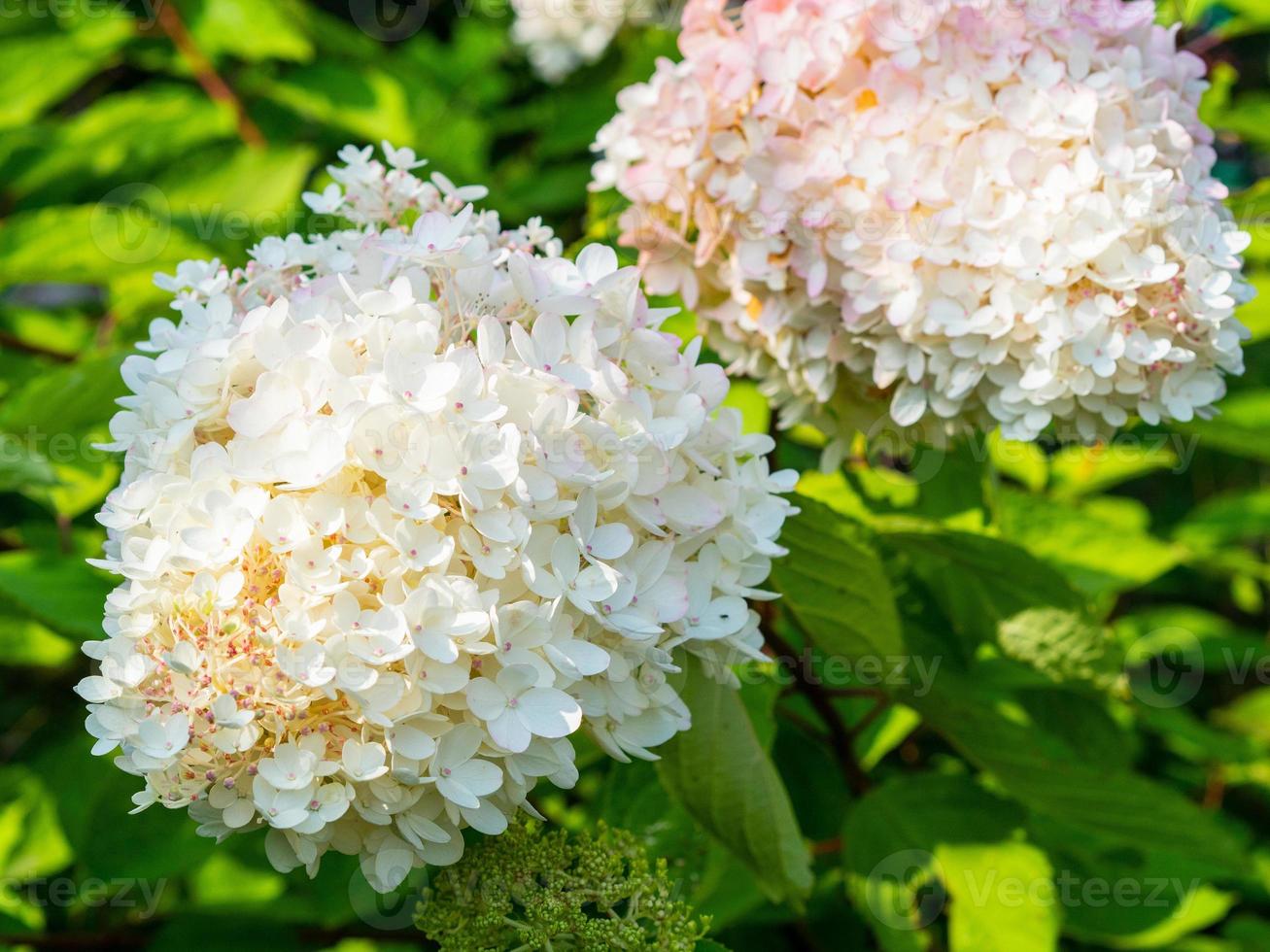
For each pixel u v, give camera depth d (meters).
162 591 0.86
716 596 0.91
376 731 0.85
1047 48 0.98
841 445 1.05
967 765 1.25
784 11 1.01
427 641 0.85
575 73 1.80
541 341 0.88
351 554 0.86
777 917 1.15
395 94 1.43
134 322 1.26
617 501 0.88
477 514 0.86
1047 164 0.97
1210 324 0.98
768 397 1.07
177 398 0.89
